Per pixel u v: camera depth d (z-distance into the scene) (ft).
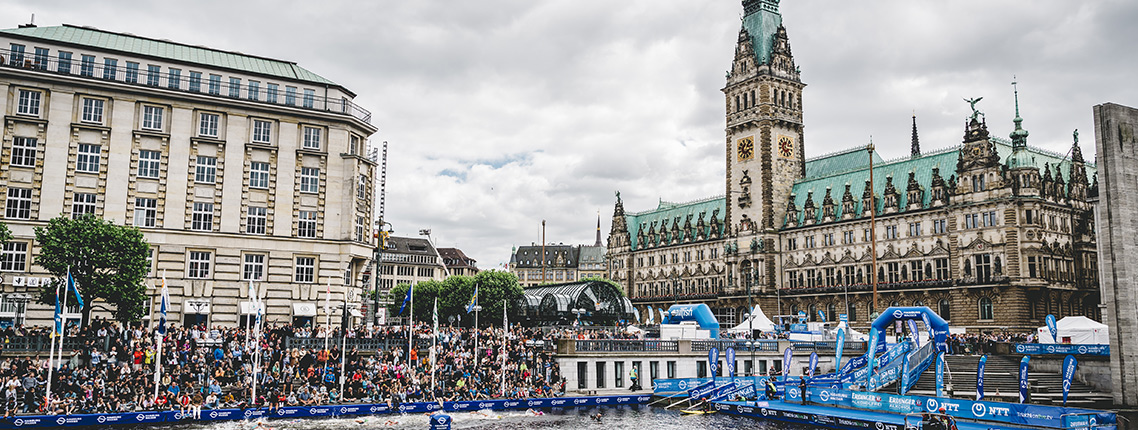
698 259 607.37
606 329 338.95
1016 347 269.64
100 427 162.81
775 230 522.47
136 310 213.05
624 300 411.34
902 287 435.12
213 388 183.21
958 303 408.67
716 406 211.61
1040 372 245.65
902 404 187.01
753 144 534.78
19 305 238.68
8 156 241.76
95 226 209.87
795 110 541.34
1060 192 405.59
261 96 273.95
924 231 433.48
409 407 193.36
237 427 168.25
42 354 189.57
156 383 170.81
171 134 258.78
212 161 263.29
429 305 539.29
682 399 223.30
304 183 274.16
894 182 464.65
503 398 209.97
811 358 233.96
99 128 251.19
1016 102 400.06
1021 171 391.24
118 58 257.96
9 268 239.50
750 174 536.42
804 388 209.97
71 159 247.91
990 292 394.52
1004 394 211.41
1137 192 194.29
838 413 186.91
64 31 260.21
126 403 171.32
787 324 384.06
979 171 405.39
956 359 268.21
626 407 218.79
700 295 583.17
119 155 252.83
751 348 277.64
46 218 243.60
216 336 220.23
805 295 491.31
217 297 257.96
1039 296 386.32
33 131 245.24
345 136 281.54
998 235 393.50
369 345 224.94
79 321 241.96
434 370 209.36
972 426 167.12
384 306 496.23
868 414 185.26
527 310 420.77
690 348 265.34
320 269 271.90
